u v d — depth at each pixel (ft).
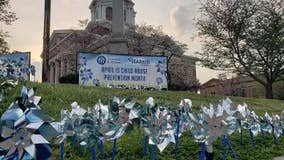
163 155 20.44
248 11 109.60
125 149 19.97
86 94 34.81
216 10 112.88
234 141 25.30
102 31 198.18
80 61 52.70
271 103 53.06
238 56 111.24
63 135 14.23
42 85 35.76
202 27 114.83
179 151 21.22
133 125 16.15
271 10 107.76
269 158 23.26
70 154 18.01
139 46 176.04
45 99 29.94
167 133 17.37
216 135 16.61
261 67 110.11
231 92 188.44
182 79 177.88
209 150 16.76
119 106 15.70
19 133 10.45
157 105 17.51
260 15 108.99
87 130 14.66
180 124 19.74
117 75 54.13
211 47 114.21
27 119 10.55
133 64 55.01
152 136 16.97
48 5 61.36
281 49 107.55
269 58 108.88
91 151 16.94
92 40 183.11
